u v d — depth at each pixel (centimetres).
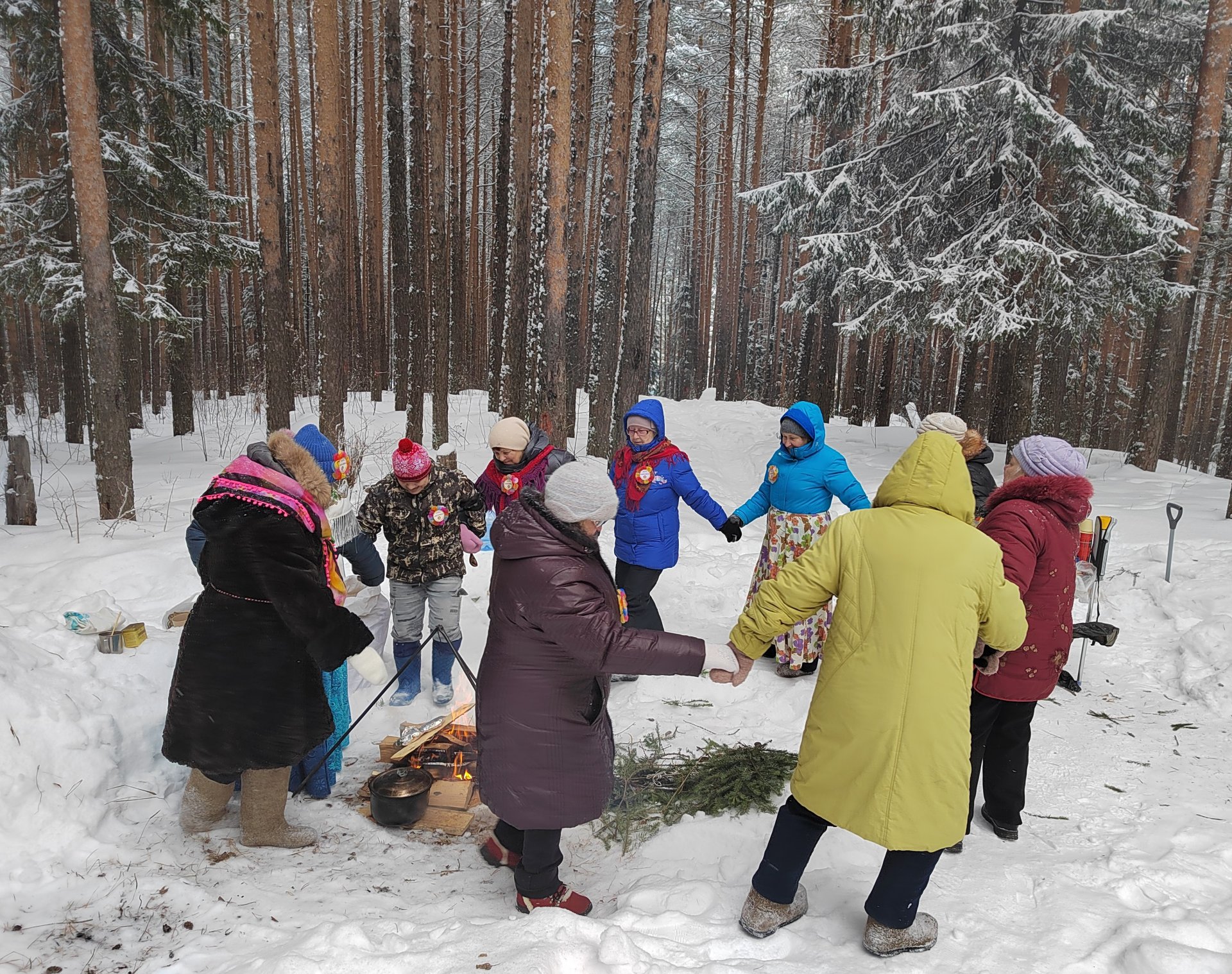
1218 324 2647
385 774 323
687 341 4197
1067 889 268
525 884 248
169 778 322
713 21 3034
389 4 1382
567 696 237
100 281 752
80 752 291
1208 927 239
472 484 437
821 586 233
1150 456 1409
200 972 213
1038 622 284
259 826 286
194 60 1706
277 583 265
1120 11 1248
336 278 1152
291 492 281
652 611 479
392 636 431
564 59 990
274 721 275
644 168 1121
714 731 408
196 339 2553
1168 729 407
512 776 237
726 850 304
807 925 247
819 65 2748
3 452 1327
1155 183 1559
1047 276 1257
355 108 2358
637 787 345
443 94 1647
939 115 1380
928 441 240
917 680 221
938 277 1369
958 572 225
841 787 227
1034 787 350
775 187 1655
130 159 1114
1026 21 1372
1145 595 580
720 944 234
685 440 1873
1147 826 314
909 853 227
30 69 1145
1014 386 1431
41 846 260
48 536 688
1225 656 462
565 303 1045
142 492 960
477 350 2691
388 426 1620
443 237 1532
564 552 231
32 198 1170
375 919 237
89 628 366
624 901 262
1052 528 283
